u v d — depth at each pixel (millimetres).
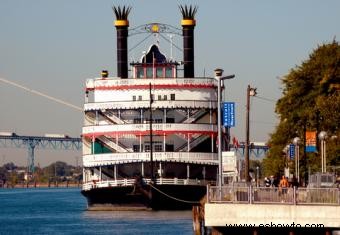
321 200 172250
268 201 174625
